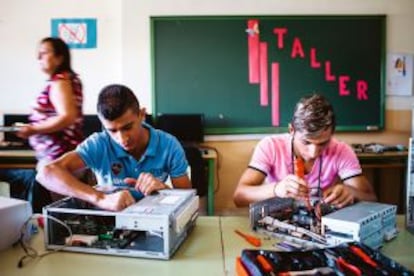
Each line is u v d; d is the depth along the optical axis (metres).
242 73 3.45
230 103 3.47
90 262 0.95
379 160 3.30
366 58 3.50
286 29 3.44
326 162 1.54
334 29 3.46
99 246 1.00
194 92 3.45
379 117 3.55
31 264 0.94
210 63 3.44
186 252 1.01
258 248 1.03
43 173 1.23
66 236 1.04
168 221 0.95
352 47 3.48
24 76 3.49
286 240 1.07
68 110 1.83
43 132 1.83
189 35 3.40
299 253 0.85
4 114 3.42
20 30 3.45
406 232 1.16
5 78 3.49
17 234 1.06
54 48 1.84
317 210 1.13
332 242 0.99
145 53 3.42
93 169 1.42
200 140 3.35
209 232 1.17
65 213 1.03
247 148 3.51
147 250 0.97
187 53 3.42
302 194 1.21
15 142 3.28
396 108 3.59
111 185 1.30
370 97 3.53
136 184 1.23
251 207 1.18
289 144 1.58
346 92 3.51
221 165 3.52
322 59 3.47
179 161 1.46
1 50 3.46
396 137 3.59
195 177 2.92
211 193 3.18
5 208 1.03
